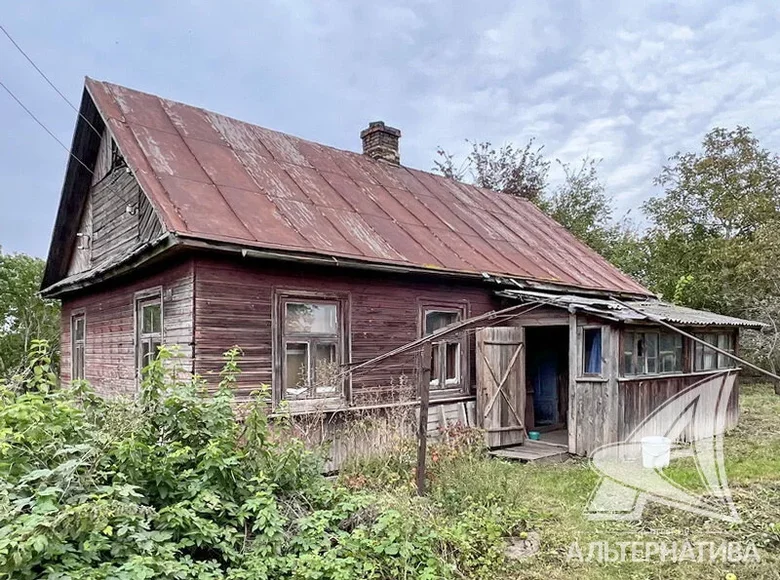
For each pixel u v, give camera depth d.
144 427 4.10
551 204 23.52
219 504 3.82
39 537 2.78
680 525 5.11
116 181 8.94
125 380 8.02
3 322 19.88
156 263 6.94
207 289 6.22
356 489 5.26
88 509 3.05
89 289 9.75
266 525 3.94
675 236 20.12
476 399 8.95
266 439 4.68
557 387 11.83
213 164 7.82
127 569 2.98
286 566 3.68
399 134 12.67
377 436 6.71
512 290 9.27
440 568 4.04
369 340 7.70
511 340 9.11
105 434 3.86
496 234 11.24
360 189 9.92
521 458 8.07
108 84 8.58
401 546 3.95
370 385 7.63
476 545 4.53
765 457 7.64
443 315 8.90
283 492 4.47
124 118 7.83
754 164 19.39
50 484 3.44
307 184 8.88
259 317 6.61
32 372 4.61
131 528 3.25
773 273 16.17
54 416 3.84
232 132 9.32
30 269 20.48
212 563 3.50
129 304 7.97
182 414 4.25
